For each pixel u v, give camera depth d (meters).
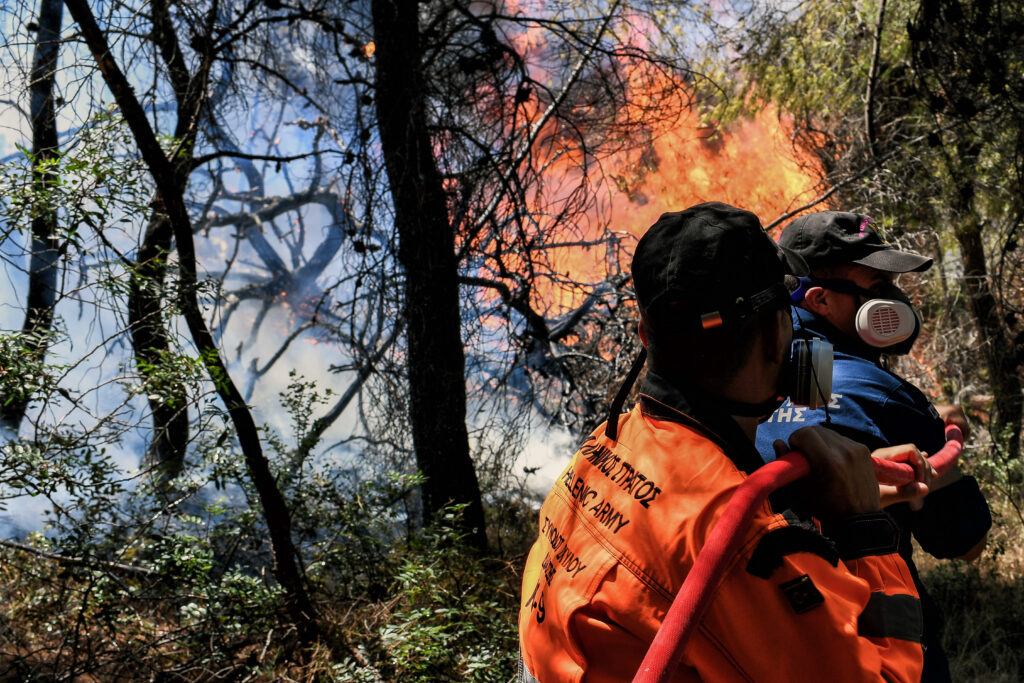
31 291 4.79
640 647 1.11
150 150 4.34
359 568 5.13
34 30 4.77
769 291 1.19
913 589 1.26
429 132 5.91
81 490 4.02
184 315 4.30
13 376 3.60
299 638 4.42
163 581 4.54
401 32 5.94
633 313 7.81
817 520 1.18
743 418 1.23
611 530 1.18
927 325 7.96
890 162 6.39
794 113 8.64
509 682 3.78
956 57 5.64
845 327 1.99
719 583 1.04
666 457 1.18
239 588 4.65
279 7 5.93
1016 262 5.97
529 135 5.86
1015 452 5.78
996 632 4.33
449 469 6.18
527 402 6.29
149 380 4.00
